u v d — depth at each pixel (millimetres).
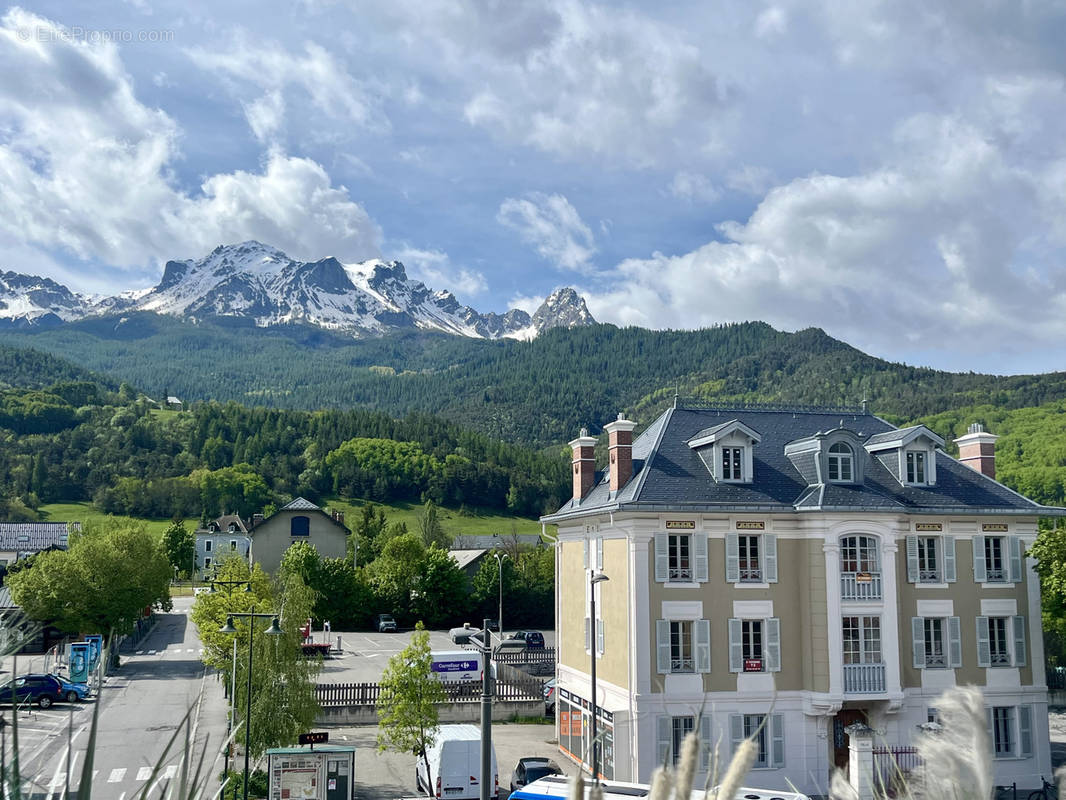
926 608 42125
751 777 39094
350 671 71000
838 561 40312
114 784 36188
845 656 40125
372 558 140375
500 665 63125
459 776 37750
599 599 43875
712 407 47250
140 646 85062
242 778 37719
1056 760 44594
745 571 40906
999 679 42219
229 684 54281
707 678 39594
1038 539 43031
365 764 44500
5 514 179375
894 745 39188
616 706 40844
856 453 42719
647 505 39750
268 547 132000
